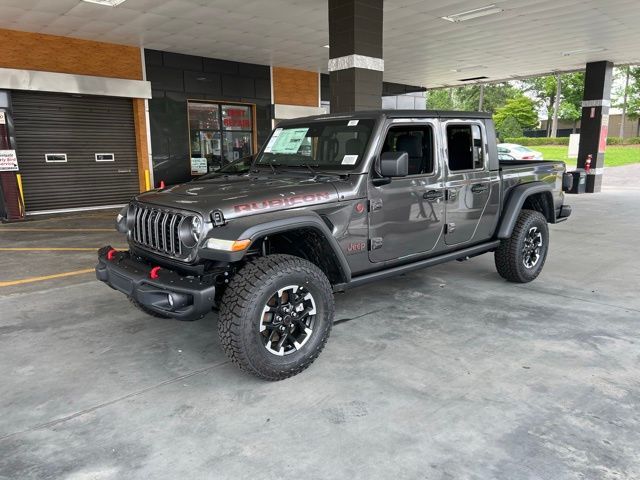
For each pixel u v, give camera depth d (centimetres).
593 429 255
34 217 1123
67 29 1059
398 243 389
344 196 346
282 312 312
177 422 270
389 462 231
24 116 1112
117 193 1286
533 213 511
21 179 1109
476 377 315
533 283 528
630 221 966
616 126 5441
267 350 304
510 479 218
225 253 284
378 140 368
